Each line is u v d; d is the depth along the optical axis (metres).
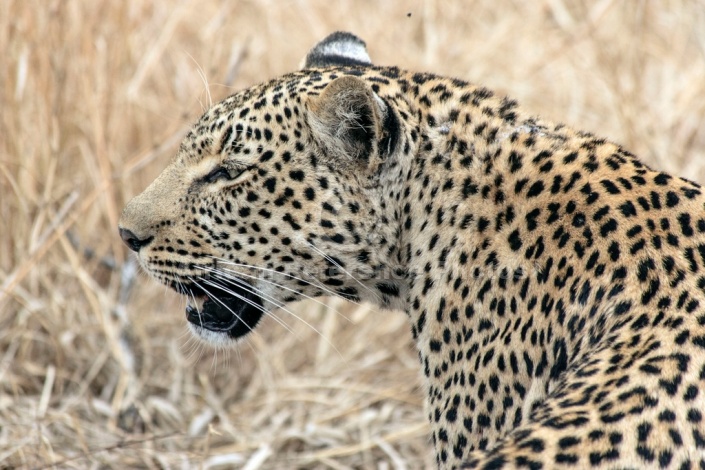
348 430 13.30
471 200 8.29
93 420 12.96
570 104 16.98
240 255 8.90
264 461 12.68
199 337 9.94
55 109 14.24
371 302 9.28
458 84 8.95
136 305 14.35
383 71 9.23
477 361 8.11
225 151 8.77
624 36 17.59
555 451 6.20
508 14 18.97
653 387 6.50
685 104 16.69
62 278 14.33
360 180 8.51
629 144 15.23
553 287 7.75
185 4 16.84
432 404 8.53
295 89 8.66
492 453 6.41
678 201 7.80
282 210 8.65
